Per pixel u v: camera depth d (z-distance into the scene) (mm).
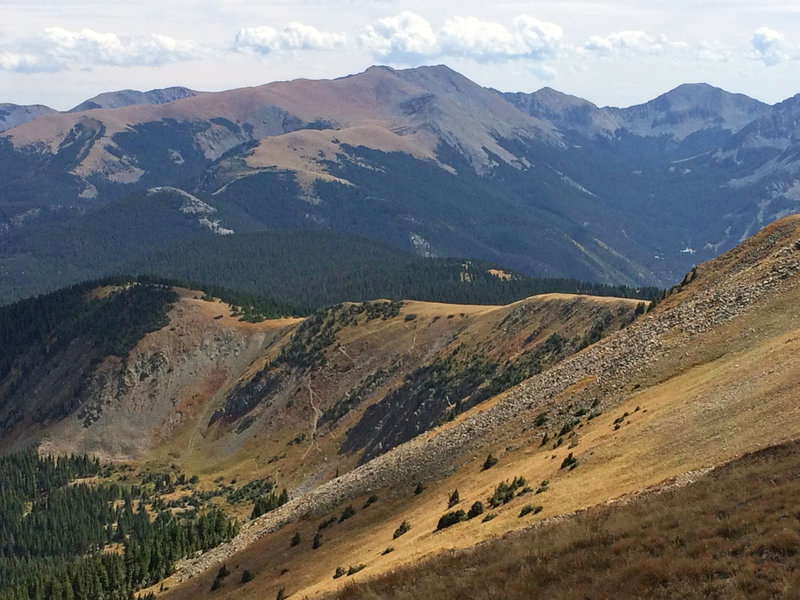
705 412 67125
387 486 113312
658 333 104000
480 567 49750
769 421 57625
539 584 44000
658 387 87188
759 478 47250
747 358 76812
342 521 110000
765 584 36031
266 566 109312
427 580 50312
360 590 54469
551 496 66812
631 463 65188
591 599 40219
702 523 43781
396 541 84312
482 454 102250
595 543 46781
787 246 105375
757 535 40031
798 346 69688
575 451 78562
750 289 97812
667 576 39562
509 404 114438
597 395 96438
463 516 76750
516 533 58250
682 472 56594
